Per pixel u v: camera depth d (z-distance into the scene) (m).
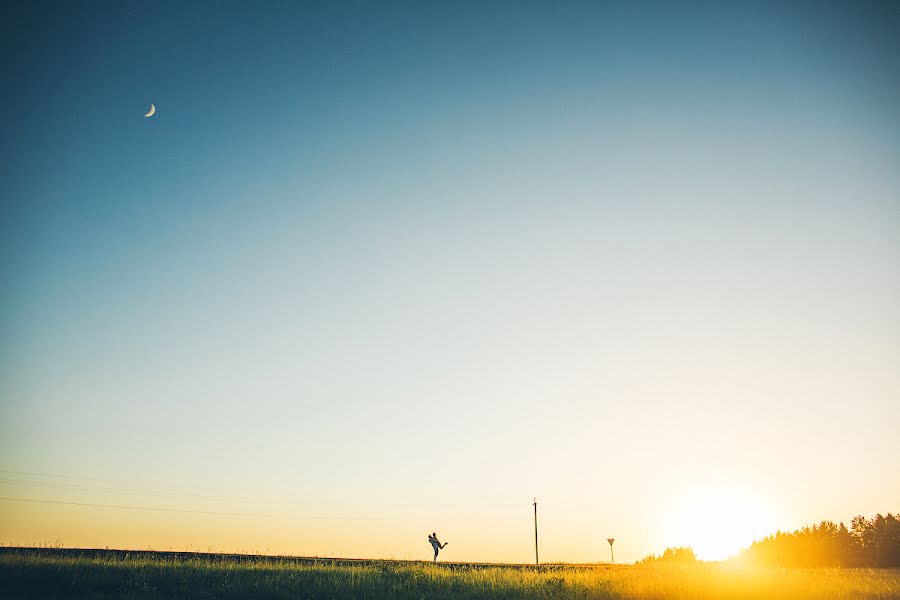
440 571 27.12
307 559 30.81
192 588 20.36
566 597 21.20
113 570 21.56
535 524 55.94
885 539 81.50
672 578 24.52
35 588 18.84
